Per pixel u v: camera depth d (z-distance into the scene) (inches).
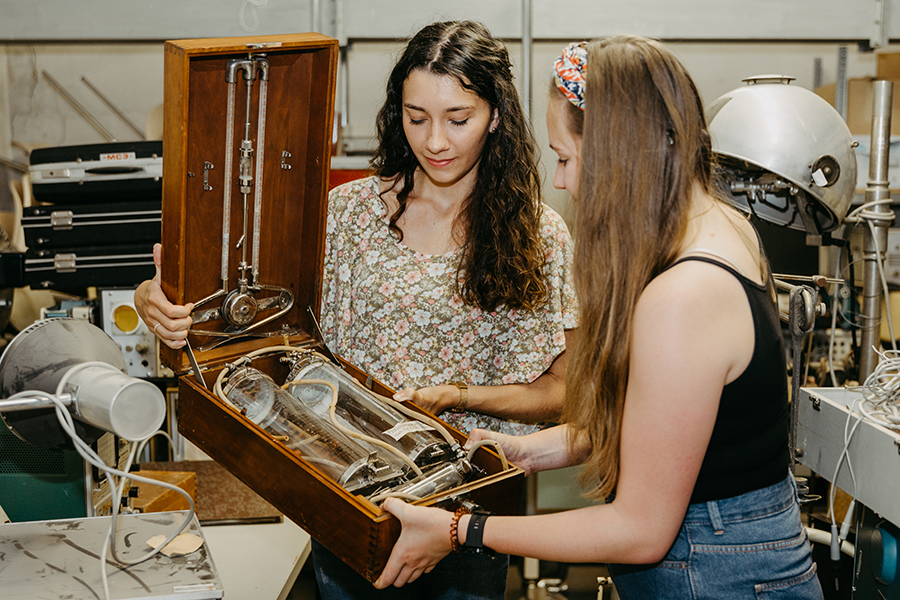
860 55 103.7
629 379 32.2
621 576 39.0
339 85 102.9
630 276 32.6
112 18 100.5
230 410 39.4
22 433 37.2
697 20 101.3
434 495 35.6
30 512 48.8
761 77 63.4
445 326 51.3
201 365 44.8
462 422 53.0
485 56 45.5
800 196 61.8
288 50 42.6
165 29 100.9
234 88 41.9
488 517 34.2
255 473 38.5
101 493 49.2
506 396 51.2
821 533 62.6
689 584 35.4
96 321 80.5
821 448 56.4
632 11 101.1
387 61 102.5
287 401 43.2
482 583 50.1
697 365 30.2
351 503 33.7
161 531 38.3
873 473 49.7
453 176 47.6
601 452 36.1
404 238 52.3
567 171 36.4
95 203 79.4
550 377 54.7
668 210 32.0
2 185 103.9
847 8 101.3
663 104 31.7
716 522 34.7
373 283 51.6
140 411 33.4
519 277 50.1
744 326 31.7
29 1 99.7
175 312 41.3
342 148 104.0
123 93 104.3
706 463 34.3
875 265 69.7
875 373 54.8
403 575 35.0
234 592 52.0
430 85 44.5
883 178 69.4
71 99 103.9
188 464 73.2
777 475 35.5
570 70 34.7
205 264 44.9
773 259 100.2
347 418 43.6
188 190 42.3
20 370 36.8
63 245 78.5
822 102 61.2
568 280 53.1
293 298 49.8
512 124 48.9
